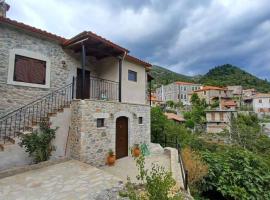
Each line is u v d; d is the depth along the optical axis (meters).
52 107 7.96
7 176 5.29
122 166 7.39
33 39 7.48
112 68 10.04
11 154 5.78
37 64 7.61
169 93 71.00
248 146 22.94
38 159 6.15
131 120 9.39
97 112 7.39
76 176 5.35
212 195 7.47
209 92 53.28
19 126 6.92
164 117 16.11
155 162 8.04
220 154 9.23
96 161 7.20
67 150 7.14
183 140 15.24
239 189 6.84
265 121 35.91
